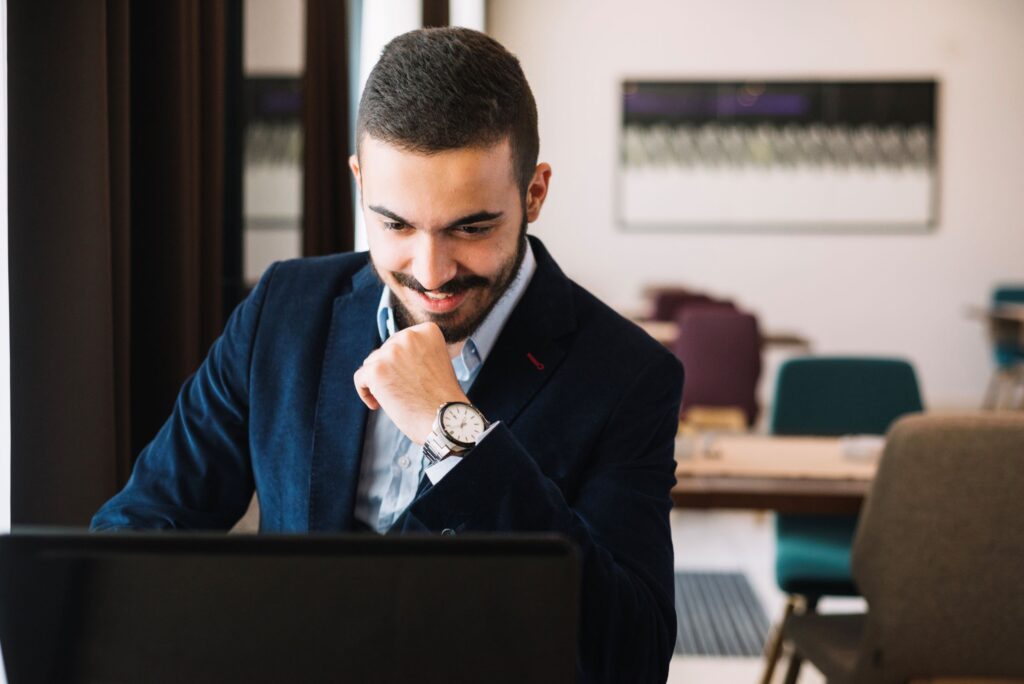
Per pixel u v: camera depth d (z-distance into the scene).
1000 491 1.90
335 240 2.83
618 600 1.01
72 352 1.52
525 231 1.07
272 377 1.23
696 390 5.29
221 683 0.71
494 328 1.16
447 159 0.94
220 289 2.04
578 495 1.13
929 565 1.94
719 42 8.08
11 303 1.49
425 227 0.97
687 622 3.66
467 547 0.71
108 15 1.60
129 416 1.71
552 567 0.71
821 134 8.09
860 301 8.19
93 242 1.52
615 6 8.09
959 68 8.02
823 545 2.88
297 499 1.19
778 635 2.81
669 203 8.18
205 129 1.98
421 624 0.71
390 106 0.95
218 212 2.01
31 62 1.48
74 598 0.71
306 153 2.61
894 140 8.07
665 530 1.13
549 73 8.13
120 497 1.24
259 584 0.71
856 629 2.29
